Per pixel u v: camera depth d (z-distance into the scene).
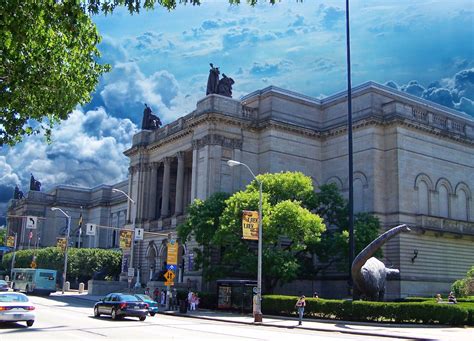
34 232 147.50
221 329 36.94
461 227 74.69
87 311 53.25
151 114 97.19
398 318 42.34
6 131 26.77
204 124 76.00
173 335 31.25
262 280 59.62
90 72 27.14
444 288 71.25
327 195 64.62
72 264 105.44
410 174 72.00
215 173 73.31
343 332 37.25
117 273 107.75
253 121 77.06
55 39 23.53
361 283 45.81
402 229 43.66
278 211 55.38
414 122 73.00
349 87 51.81
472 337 33.69
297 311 48.91
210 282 69.19
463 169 80.38
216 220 62.06
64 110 26.19
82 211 149.50
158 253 84.94
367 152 72.38
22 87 24.81
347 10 54.09
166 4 20.69
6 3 20.02
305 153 78.38
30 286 88.94
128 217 95.19
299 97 80.44
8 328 33.72
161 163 92.50
